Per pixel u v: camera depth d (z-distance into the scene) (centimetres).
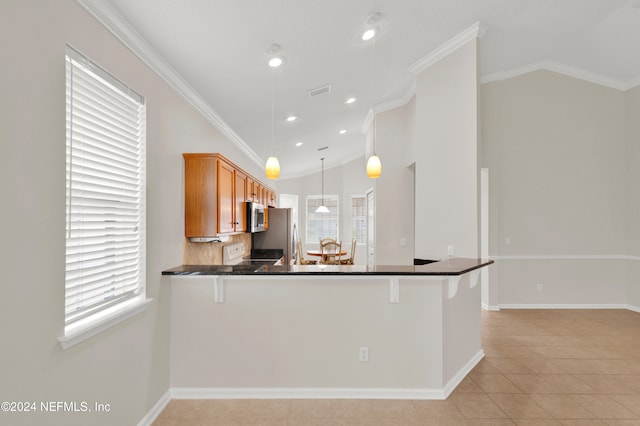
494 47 368
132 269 187
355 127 561
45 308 124
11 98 110
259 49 236
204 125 303
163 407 215
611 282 455
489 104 455
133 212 188
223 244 364
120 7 161
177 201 241
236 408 215
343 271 217
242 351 229
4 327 108
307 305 229
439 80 334
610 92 452
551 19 314
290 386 228
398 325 229
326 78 320
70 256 141
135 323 185
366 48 286
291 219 558
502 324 389
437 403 221
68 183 139
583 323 393
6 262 109
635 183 442
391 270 222
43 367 123
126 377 177
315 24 226
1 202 107
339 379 228
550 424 198
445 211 327
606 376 260
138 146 192
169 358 226
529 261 459
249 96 310
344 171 827
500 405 219
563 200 456
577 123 455
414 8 247
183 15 179
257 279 228
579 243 456
